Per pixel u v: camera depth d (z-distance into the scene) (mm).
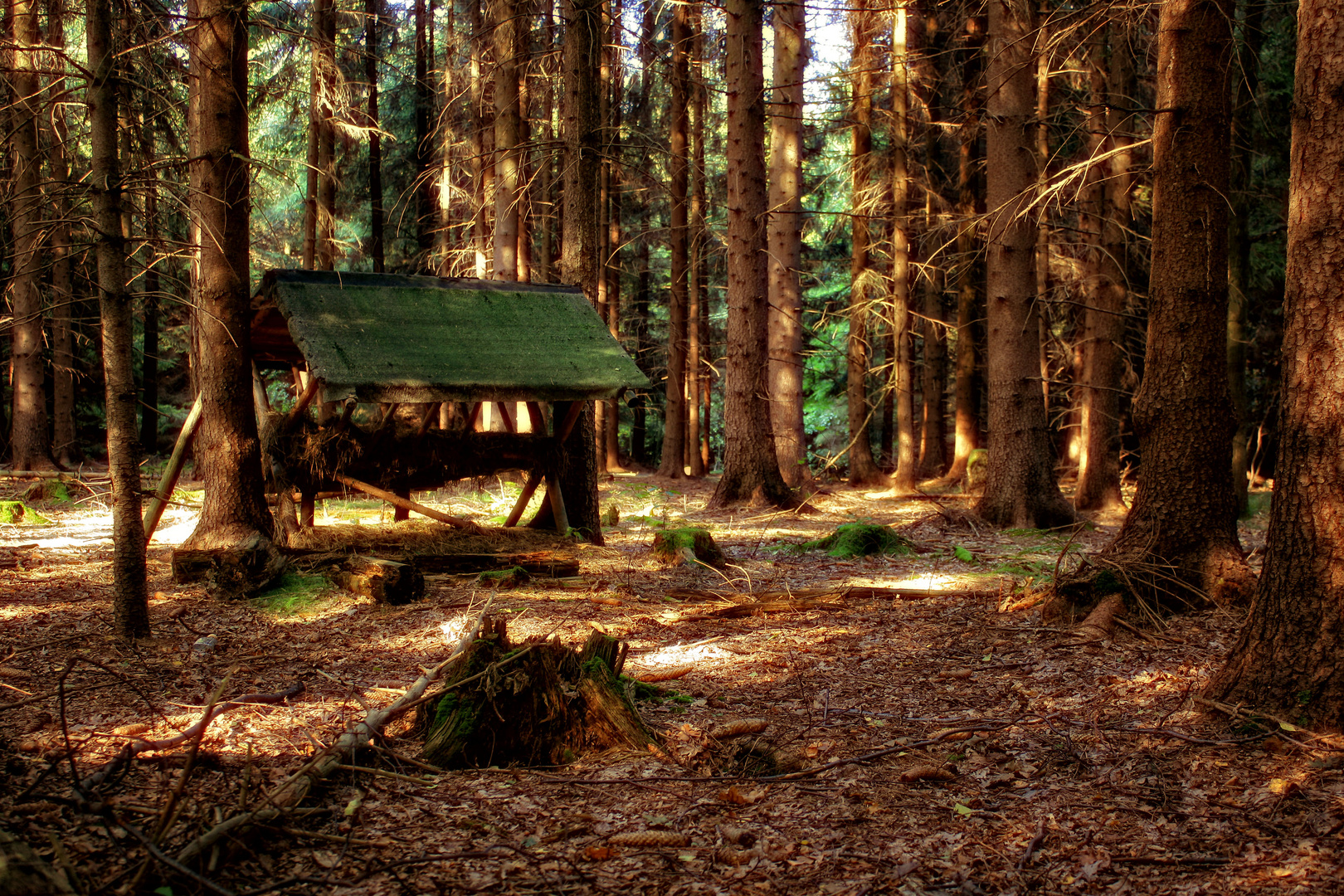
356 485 10984
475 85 19531
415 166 28766
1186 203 7859
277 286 10617
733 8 17062
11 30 13117
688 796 4414
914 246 25109
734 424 17859
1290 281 4859
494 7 16891
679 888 3531
